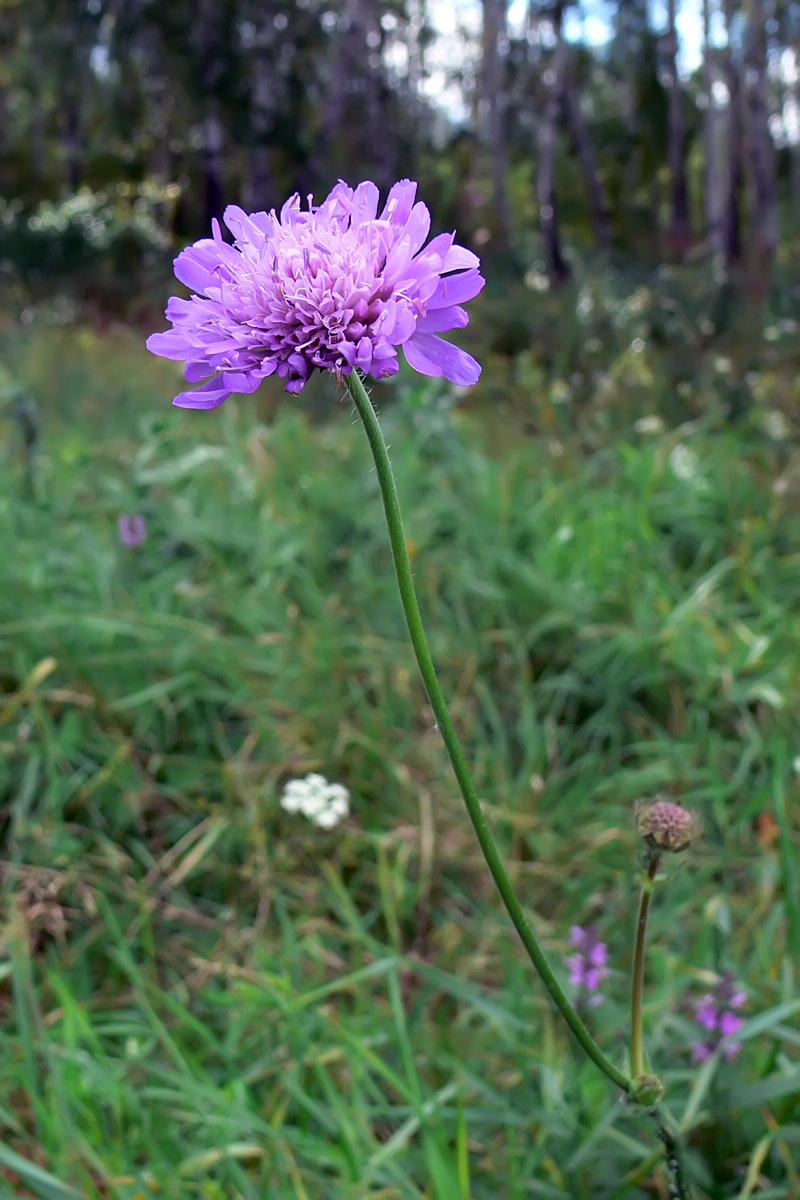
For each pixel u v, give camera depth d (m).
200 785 2.96
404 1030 2.02
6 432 5.18
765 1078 1.98
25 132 24.31
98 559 3.66
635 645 3.31
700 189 29.17
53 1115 1.97
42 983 2.44
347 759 3.04
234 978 2.41
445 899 2.75
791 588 3.80
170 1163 1.93
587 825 2.85
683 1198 1.42
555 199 17.19
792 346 7.41
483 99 19.98
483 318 8.51
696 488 4.29
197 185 18.02
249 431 4.89
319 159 17.45
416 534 3.84
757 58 17.78
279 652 3.31
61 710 3.13
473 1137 2.09
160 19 15.91
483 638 3.46
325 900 2.67
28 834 2.75
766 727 3.12
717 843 2.84
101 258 12.61
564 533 3.88
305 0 17.83
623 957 2.37
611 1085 1.98
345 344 1.14
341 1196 1.85
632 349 7.01
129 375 6.77
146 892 2.69
